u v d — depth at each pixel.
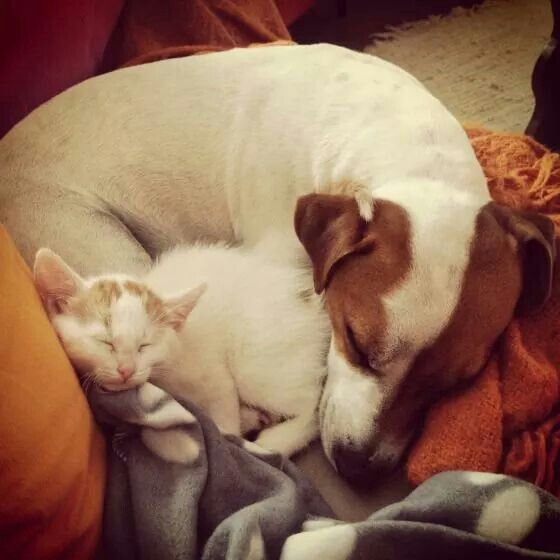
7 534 0.42
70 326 0.52
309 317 0.63
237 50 0.76
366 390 0.56
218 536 0.48
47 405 0.44
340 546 0.47
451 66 1.28
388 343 0.54
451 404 0.57
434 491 0.51
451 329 0.54
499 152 0.75
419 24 1.36
